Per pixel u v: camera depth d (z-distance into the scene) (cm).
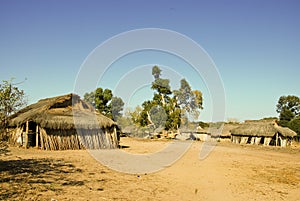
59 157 1764
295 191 1081
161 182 1141
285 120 6262
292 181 1270
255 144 4312
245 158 2139
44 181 1015
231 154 2428
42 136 2305
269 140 4262
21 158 1642
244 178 1305
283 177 1360
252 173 1449
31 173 1155
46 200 779
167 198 901
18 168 1264
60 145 2338
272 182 1234
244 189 1087
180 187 1070
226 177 1312
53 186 947
